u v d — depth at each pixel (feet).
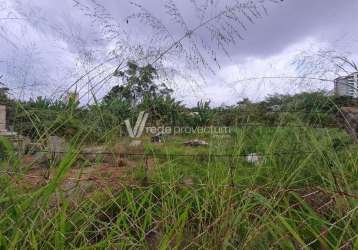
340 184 5.36
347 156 6.72
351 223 4.64
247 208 4.76
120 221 4.99
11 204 4.33
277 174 5.84
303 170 6.20
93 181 5.51
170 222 4.94
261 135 7.36
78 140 5.10
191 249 4.57
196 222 5.35
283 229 4.69
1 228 4.32
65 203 4.39
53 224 4.19
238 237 4.69
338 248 3.88
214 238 4.39
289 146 6.84
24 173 4.69
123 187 5.33
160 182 5.63
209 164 5.94
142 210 5.67
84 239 4.40
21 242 4.17
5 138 4.99
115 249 4.50
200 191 5.86
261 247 4.42
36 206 4.21
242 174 6.43
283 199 5.20
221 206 4.77
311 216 4.59
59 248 4.11
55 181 4.15
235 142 6.77
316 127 7.04
